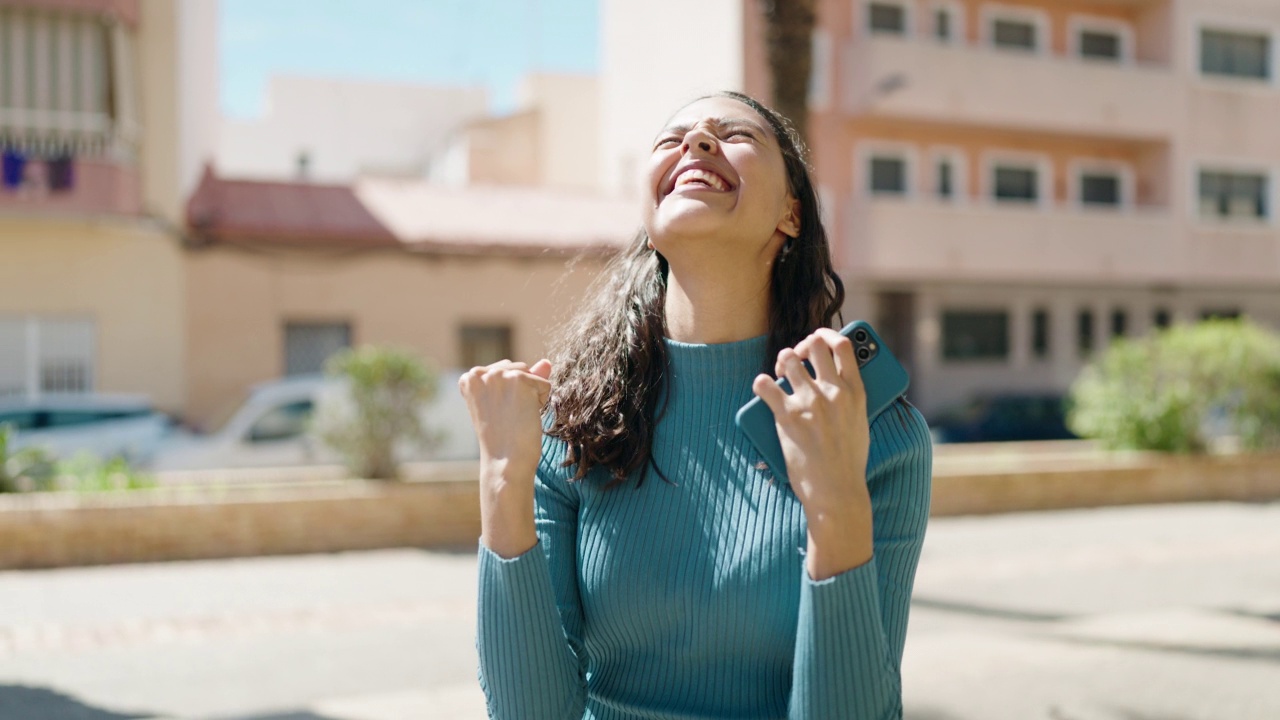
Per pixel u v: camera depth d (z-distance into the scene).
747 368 1.68
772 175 1.63
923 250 22.39
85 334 17.84
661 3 26.23
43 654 6.25
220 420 13.48
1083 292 25.25
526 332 20.31
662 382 1.69
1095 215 23.77
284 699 5.39
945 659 5.94
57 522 9.02
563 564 1.69
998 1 24.36
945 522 11.26
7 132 16.67
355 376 10.61
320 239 19.20
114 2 17.02
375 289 19.58
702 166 1.64
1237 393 13.20
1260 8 25.72
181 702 5.36
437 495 10.16
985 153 24.33
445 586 8.23
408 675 5.82
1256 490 12.99
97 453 13.17
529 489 1.55
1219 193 25.58
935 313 24.00
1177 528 10.86
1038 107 23.55
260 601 7.68
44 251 17.50
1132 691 5.37
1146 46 25.41
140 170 17.95
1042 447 14.62
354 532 9.88
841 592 1.36
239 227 18.66
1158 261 24.38
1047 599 7.62
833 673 1.36
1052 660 5.92
